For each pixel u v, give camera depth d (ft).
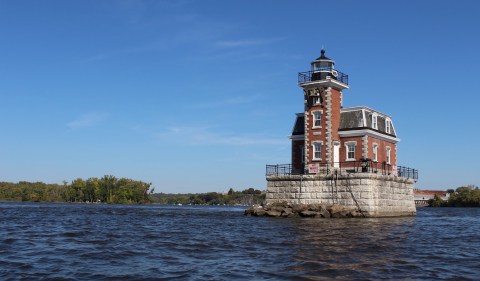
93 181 641.81
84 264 71.82
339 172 195.93
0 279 59.82
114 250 87.25
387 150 224.94
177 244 96.58
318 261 73.97
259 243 98.02
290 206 197.36
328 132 207.62
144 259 76.79
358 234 117.70
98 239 106.73
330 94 209.56
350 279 61.21
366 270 67.10
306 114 214.69
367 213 185.16
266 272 65.16
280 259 76.18
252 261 74.38
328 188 194.29
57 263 72.54
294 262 73.05
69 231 127.85
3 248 88.99
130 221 179.83
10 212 252.42
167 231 128.77
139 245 95.14
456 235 123.24
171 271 66.18
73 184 642.63
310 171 205.16
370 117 214.48
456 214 283.38
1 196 642.22
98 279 60.90
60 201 654.53
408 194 220.23
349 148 209.77
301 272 65.10
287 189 204.64
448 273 66.13
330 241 101.24
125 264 71.97
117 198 635.25
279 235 115.03
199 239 106.42
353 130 208.74
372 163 205.36
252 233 120.88
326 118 208.95
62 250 87.10
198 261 74.64
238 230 130.52
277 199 206.90
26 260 74.95
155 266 70.13
